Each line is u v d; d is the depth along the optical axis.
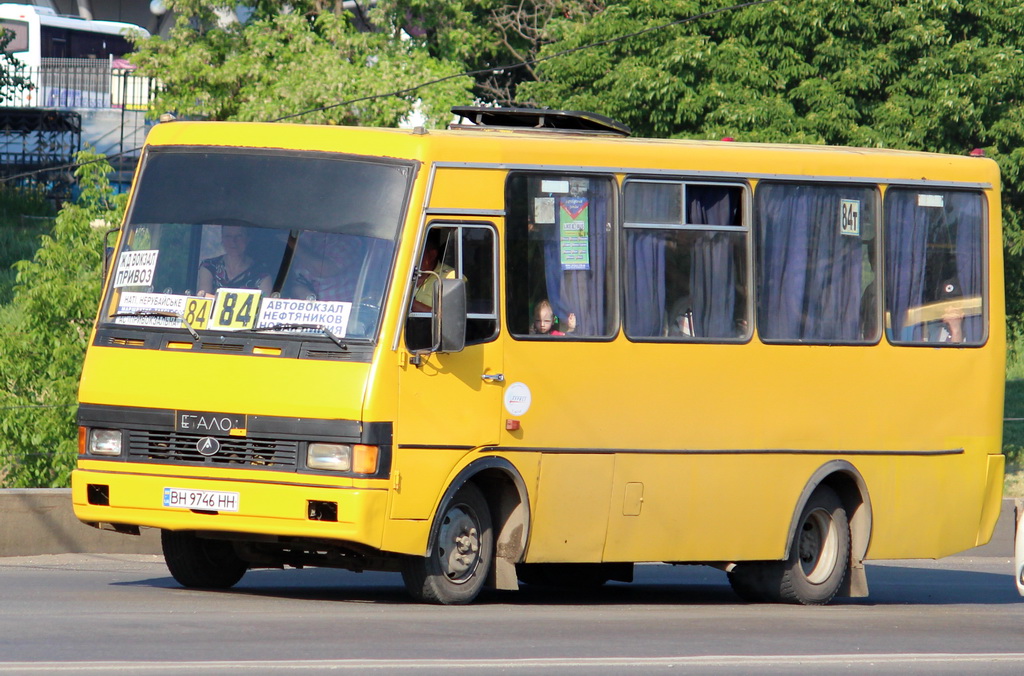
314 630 30.17
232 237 34.69
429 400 34.12
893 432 42.62
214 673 24.61
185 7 109.06
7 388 58.59
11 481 57.16
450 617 33.38
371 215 34.34
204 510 33.41
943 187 44.00
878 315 42.47
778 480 40.44
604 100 86.50
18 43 142.38
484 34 118.88
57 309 59.12
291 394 33.19
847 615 39.41
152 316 34.53
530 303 36.28
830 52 83.44
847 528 42.53
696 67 84.75
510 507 36.28
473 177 35.44
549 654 28.72
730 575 42.94
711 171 39.62
